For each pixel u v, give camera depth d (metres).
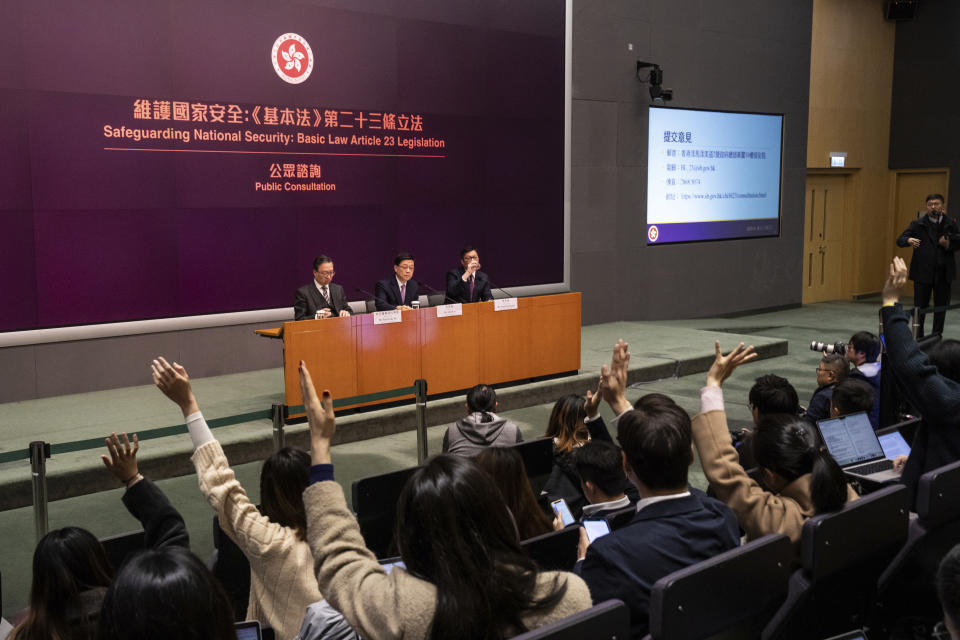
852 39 15.83
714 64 13.34
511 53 10.88
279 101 9.03
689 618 1.85
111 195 8.11
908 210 17.03
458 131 10.48
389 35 9.77
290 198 9.21
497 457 2.90
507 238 11.10
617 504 2.78
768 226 14.55
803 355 10.84
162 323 8.48
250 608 2.46
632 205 12.51
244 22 8.73
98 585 1.92
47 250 7.81
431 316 7.77
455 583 1.43
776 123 14.45
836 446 4.28
